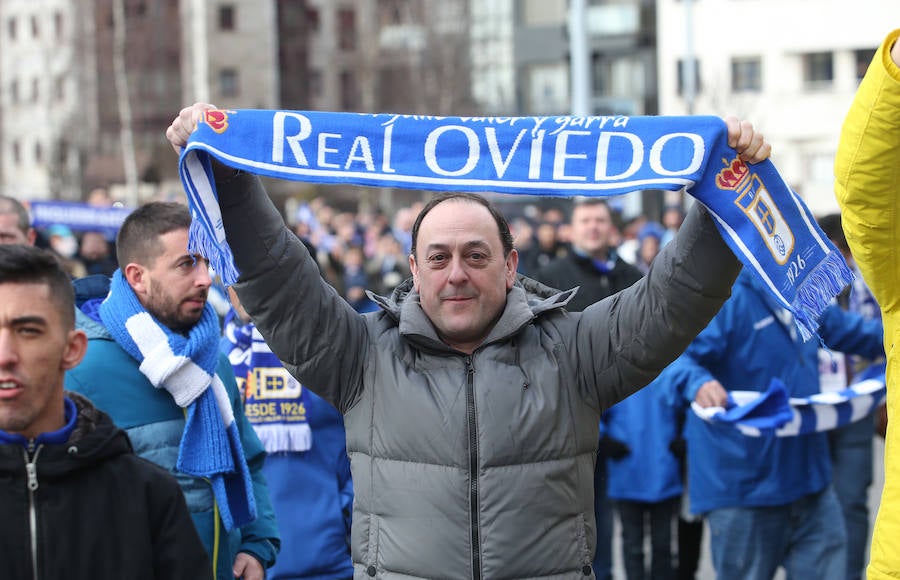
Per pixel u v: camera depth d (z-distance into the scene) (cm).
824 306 342
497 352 351
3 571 295
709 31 4219
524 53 5178
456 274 346
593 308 365
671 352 350
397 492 345
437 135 351
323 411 496
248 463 451
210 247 333
